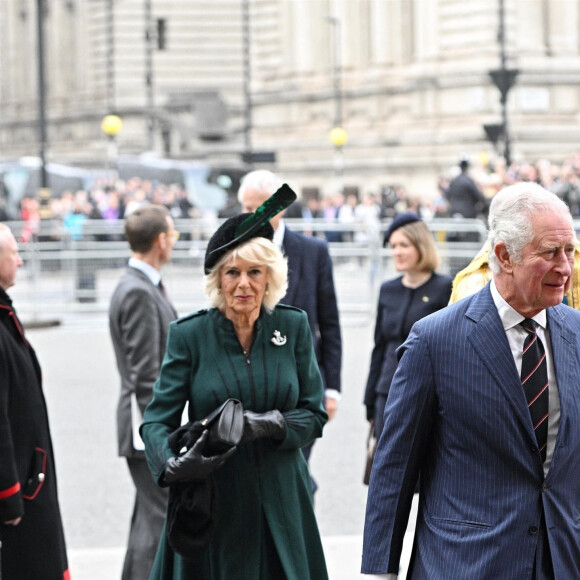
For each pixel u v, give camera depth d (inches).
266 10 3661.4
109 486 642.8
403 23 3255.4
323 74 3518.7
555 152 2829.7
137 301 439.8
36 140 4975.4
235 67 4365.2
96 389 930.7
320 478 651.5
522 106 2856.8
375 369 523.8
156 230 450.0
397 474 291.3
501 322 285.0
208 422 324.8
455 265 1266.0
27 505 373.1
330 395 499.5
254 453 338.0
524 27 2915.8
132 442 439.8
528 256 274.5
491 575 274.8
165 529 334.6
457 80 2947.8
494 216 281.4
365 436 757.9
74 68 4913.9
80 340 1227.9
